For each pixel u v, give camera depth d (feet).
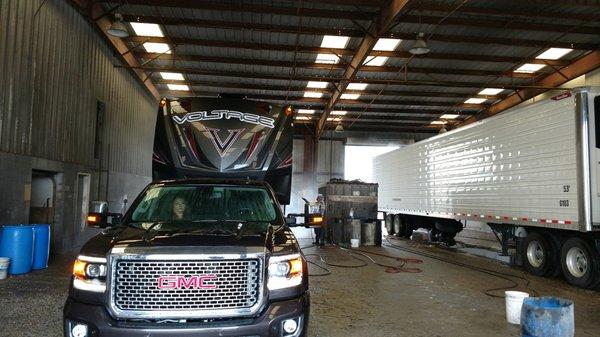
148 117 67.87
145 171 66.59
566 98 28.14
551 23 46.75
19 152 30.60
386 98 76.13
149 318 10.37
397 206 61.21
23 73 31.07
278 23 47.67
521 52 54.49
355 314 20.62
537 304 16.62
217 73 61.87
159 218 15.08
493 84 61.26
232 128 23.79
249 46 52.70
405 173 58.39
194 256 10.62
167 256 10.55
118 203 52.75
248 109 24.66
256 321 10.58
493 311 21.43
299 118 91.45
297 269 11.63
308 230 69.15
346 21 47.03
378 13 44.73
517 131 33.32
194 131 23.54
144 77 62.80
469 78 64.13
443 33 49.32
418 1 41.29
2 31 28.48
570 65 57.41
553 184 29.22
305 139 95.81
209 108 24.38
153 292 10.49
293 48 53.67
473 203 39.75
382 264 36.01
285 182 24.52
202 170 22.67
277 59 57.93
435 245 52.39
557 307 15.75
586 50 53.06
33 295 22.72
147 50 55.21
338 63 59.41
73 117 39.42
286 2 43.55
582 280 27.30
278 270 11.33
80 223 42.42
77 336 10.52
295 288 11.37
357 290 25.90
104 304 10.60
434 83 60.08
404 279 29.53
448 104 78.64
